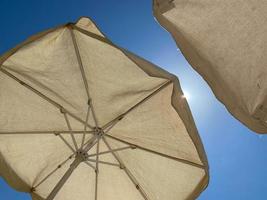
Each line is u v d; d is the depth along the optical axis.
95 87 3.81
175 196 4.05
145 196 4.28
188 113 3.22
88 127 4.18
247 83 2.12
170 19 2.03
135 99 3.82
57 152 4.34
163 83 3.58
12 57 3.37
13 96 3.84
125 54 2.97
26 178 4.26
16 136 4.11
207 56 2.12
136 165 4.25
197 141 3.29
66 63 3.58
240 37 2.04
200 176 3.82
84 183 4.44
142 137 4.05
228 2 1.96
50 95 3.96
